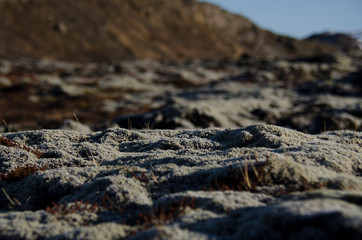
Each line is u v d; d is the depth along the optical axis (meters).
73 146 5.21
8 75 34.84
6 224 3.03
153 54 89.75
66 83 34.88
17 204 3.85
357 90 25.75
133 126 14.49
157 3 126.94
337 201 2.36
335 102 20.25
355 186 3.12
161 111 15.59
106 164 4.52
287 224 2.17
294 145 4.65
